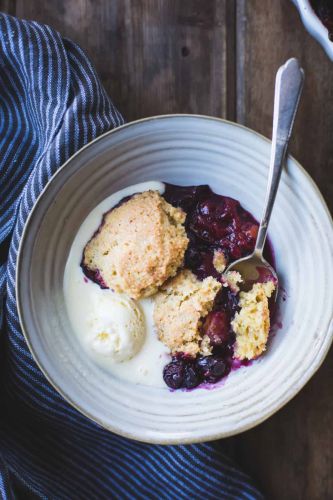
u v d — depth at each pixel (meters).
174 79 0.57
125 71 0.57
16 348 0.53
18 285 0.49
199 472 0.56
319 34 0.50
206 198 0.53
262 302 0.52
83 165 0.50
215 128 0.50
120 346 0.51
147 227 0.50
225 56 0.57
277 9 0.57
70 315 0.52
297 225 0.52
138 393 0.52
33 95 0.54
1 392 0.56
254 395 0.51
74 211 0.51
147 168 0.52
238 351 0.52
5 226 0.55
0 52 0.53
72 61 0.54
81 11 0.57
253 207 0.53
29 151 0.56
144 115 0.57
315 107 0.57
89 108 0.53
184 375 0.52
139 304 0.52
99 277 0.52
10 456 0.55
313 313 0.52
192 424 0.51
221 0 0.57
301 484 0.58
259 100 0.57
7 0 0.56
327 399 0.58
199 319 0.51
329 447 0.58
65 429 0.56
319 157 0.57
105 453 0.57
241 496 0.56
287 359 0.52
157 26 0.57
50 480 0.56
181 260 0.51
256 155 0.51
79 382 0.51
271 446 0.58
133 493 0.57
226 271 0.52
